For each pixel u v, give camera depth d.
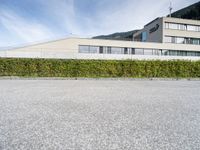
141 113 4.74
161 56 30.02
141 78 17.56
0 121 4.00
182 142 3.08
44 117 4.30
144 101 6.27
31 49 28.41
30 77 16.47
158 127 3.75
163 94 7.86
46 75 17.45
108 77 17.72
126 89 9.39
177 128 3.71
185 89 9.80
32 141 3.04
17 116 4.36
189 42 38.31
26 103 5.75
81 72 17.84
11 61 17.00
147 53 34.56
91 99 6.46
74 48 30.33
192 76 19.23
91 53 29.22
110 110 4.98
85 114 4.57
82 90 8.75
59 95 7.21
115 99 6.53
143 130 3.58
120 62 18.45
